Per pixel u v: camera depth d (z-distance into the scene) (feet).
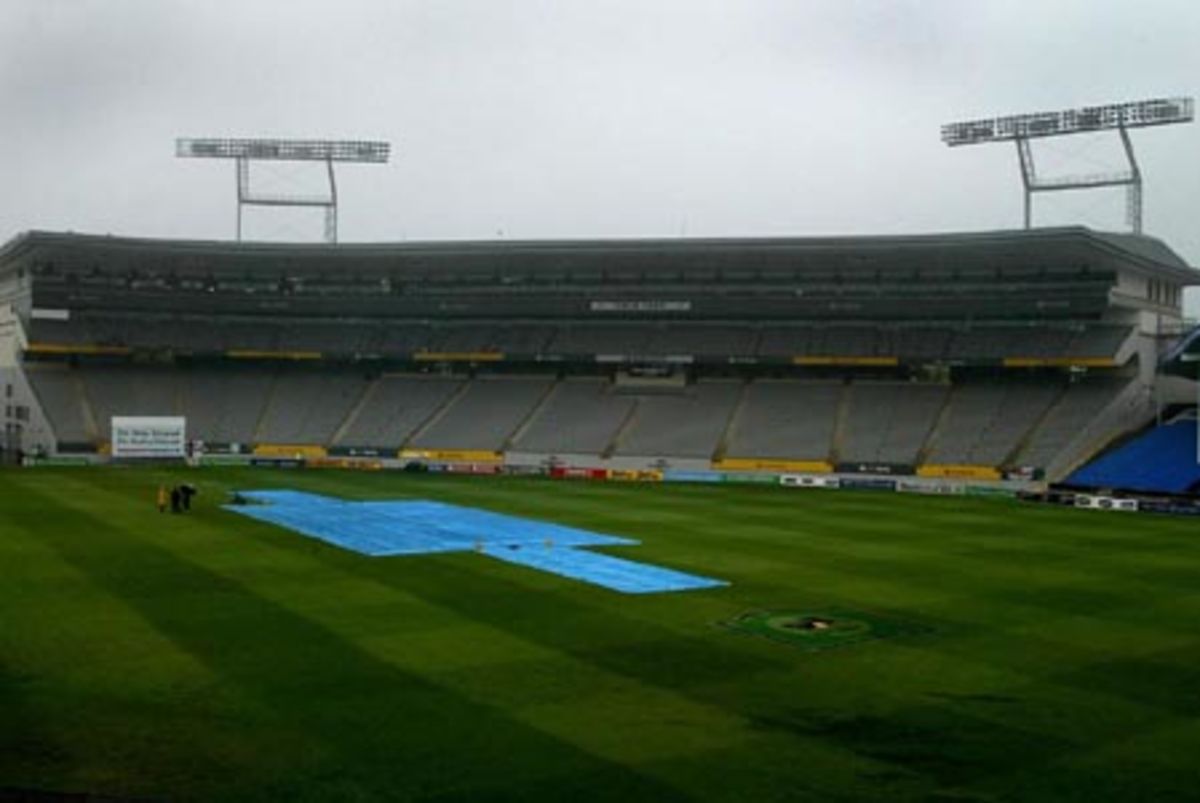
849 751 63.57
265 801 54.70
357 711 69.31
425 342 320.70
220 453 297.12
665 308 303.27
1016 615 103.19
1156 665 84.43
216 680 75.66
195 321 320.70
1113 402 265.54
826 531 167.73
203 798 54.90
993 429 267.18
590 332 315.37
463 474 283.18
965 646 89.97
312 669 78.95
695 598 108.78
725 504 209.87
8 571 117.60
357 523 165.17
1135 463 237.66
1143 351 273.33
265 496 205.87
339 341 322.14
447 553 135.95
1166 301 286.46
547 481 264.72
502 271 307.17
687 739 65.21
